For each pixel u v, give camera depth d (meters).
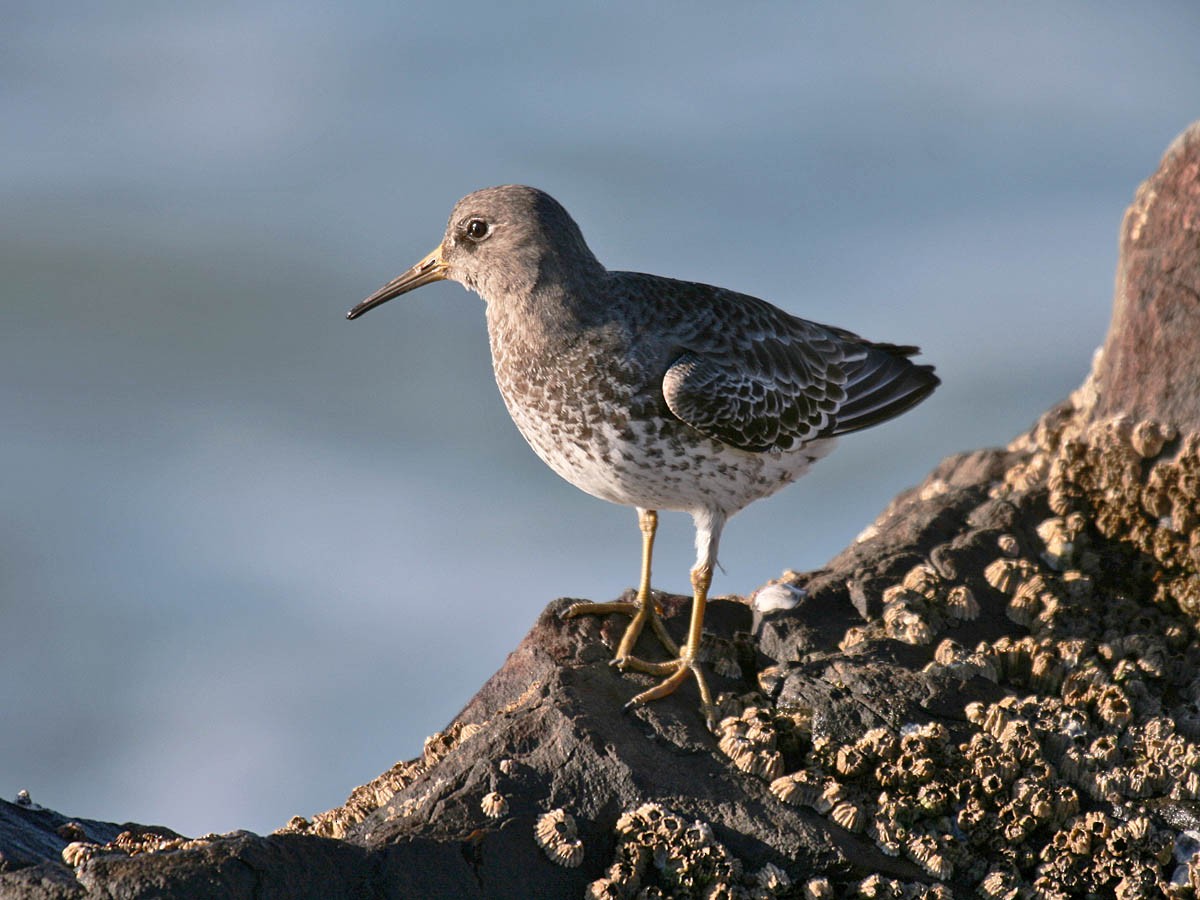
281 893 8.32
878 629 11.96
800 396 12.62
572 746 10.06
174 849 8.59
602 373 11.77
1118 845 9.84
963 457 15.21
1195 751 10.43
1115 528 13.12
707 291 12.67
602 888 9.07
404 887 8.73
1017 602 12.20
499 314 12.31
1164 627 12.16
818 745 10.27
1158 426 13.24
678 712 10.80
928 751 10.23
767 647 12.00
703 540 12.23
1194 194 13.66
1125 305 14.06
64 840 9.16
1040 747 10.39
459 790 9.70
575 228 12.21
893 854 9.71
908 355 14.00
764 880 9.36
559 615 12.16
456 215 12.59
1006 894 9.55
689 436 11.82
